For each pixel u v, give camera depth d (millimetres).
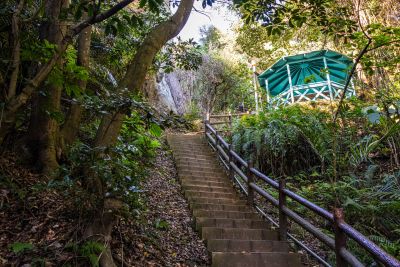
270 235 3994
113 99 2811
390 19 7238
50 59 2803
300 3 3691
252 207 5152
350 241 3949
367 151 5387
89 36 4973
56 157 3852
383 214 4465
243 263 3221
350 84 7223
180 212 4652
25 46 3064
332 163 5820
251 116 8125
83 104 2795
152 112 2764
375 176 5727
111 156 2898
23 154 3674
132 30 6723
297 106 7418
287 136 6645
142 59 4227
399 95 5980
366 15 7277
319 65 9875
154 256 3084
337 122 6340
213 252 3236
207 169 6828
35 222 2838
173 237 3752
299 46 11875
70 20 3080
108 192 2652
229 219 4254
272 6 3533
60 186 2838
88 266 2439
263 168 6984
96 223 2711
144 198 4477
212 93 15031
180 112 14781
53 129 3877
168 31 4562
